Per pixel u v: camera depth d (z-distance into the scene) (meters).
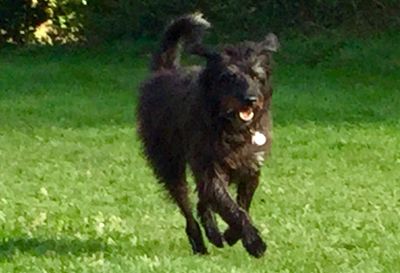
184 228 9.80
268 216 10.36
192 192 9.33
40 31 27.11
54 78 22.42
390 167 13.35
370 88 20.69
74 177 12.60
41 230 9.58
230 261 8.31
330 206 10.93
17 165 13.40
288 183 12.23
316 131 15.82
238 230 8.09
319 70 22.75
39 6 26.56
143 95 9.45
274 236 9.39
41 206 10.77
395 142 14.91
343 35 24.58
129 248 8.82
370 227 9.86
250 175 8.50
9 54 26.09
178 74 9.18
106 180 12.40
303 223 10.02
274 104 18.41
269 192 11.58
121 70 23.41
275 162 13.52
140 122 9.44
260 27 25.14
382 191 11.84
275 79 21.72
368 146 14.62
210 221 8.50
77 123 16.91
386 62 22.94
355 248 8.95
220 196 8.19
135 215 10.36
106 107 18.53
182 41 9.69
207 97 8.26
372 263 8.31
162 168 9.20
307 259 8.45
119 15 26.42
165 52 9.73
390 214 10.52
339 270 8.09
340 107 18.20
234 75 8.13
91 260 8.12
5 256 8.38
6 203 10.84
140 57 25.16
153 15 26.02
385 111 17.80
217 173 8.27
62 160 13.78
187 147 8.60
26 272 7.81
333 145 14.70
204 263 8.05
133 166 13.30
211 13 25.39
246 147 8.30
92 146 14.79
